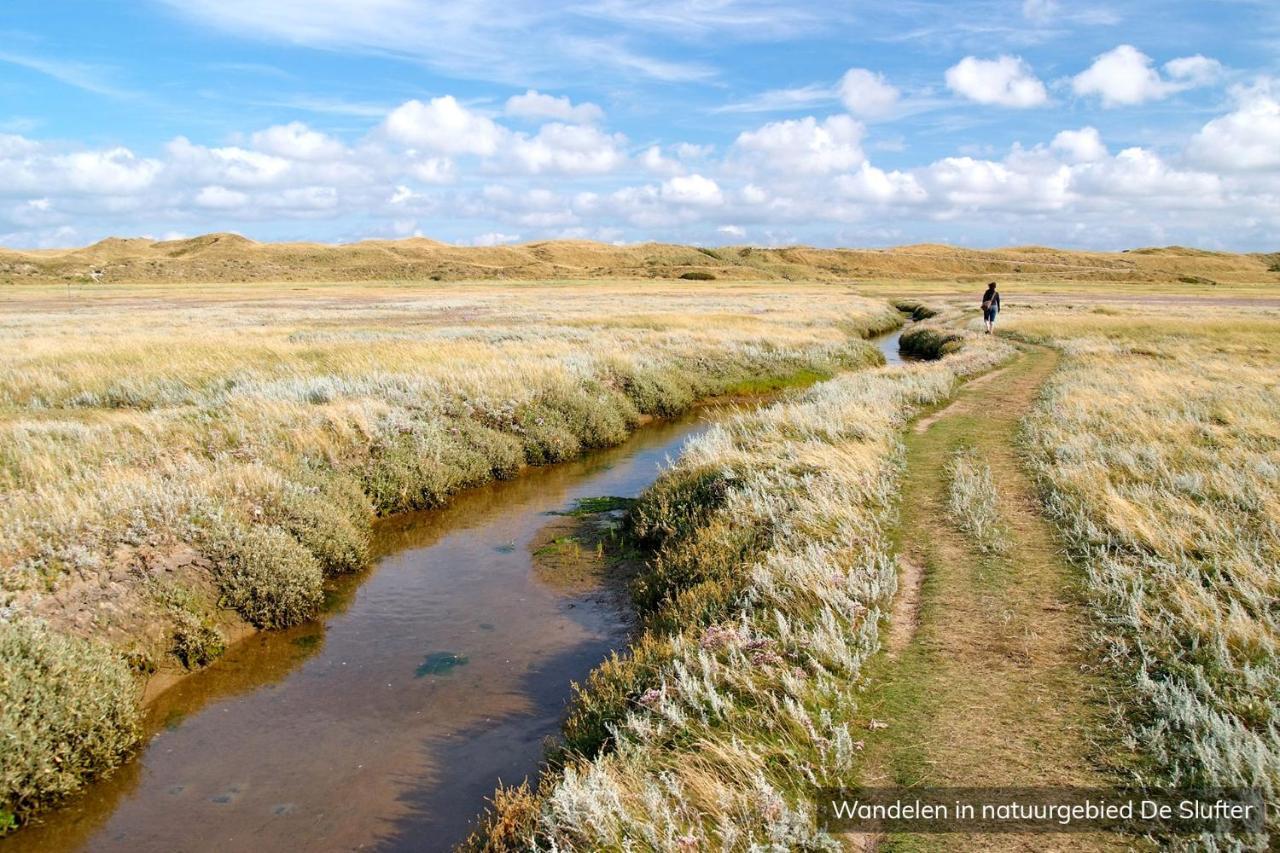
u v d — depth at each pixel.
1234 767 4.10
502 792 5.71
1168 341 29.84
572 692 7.19
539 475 15.76
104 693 6.34
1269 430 12.28
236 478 10.53
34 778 5.63
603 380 21.89
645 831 4.14
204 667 7.88
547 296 78.31
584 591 9.70
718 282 138.25
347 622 8.91
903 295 91.00
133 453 11.65
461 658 7.99
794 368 29.05
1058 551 7.99
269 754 6.40
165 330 33.62
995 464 11.91
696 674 5.88
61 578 7.67
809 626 6.39
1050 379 20.86
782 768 4.63
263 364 20.88
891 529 8.95
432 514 13.10
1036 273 171.25
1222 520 7.86
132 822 5.61
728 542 8.85
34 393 17.34
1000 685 5.45
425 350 23.30
